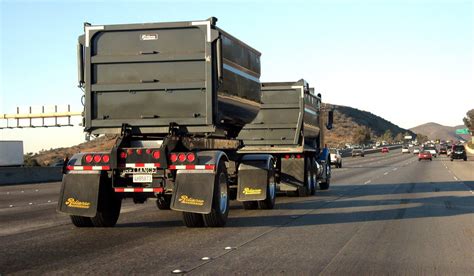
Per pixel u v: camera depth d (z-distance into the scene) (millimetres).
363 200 19828
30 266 8383
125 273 7918
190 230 12211
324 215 15070
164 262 8672
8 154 48906
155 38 12414
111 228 12602
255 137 21125
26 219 14680
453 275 7844
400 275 7844
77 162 12227
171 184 12211
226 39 13484
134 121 12406
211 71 12172
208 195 11727
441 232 11898
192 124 12258
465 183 29953
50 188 30781
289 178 21000
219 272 7992
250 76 15836
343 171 47344
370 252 9555
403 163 69000
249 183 15680
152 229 12406
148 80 12414
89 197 12055
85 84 12562
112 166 11992
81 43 12594
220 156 12133
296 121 20859
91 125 12547
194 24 12203
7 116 64625
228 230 12172
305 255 9266
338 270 8141
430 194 22547
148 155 11953
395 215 15062
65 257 9086
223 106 13344
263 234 11586
